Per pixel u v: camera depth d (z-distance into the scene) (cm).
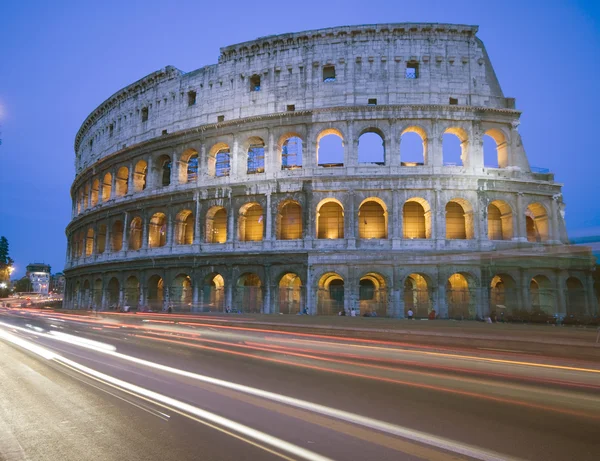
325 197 6056
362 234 6256
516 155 6109
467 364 2217
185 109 7169
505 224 6116
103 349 2739
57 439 1168
